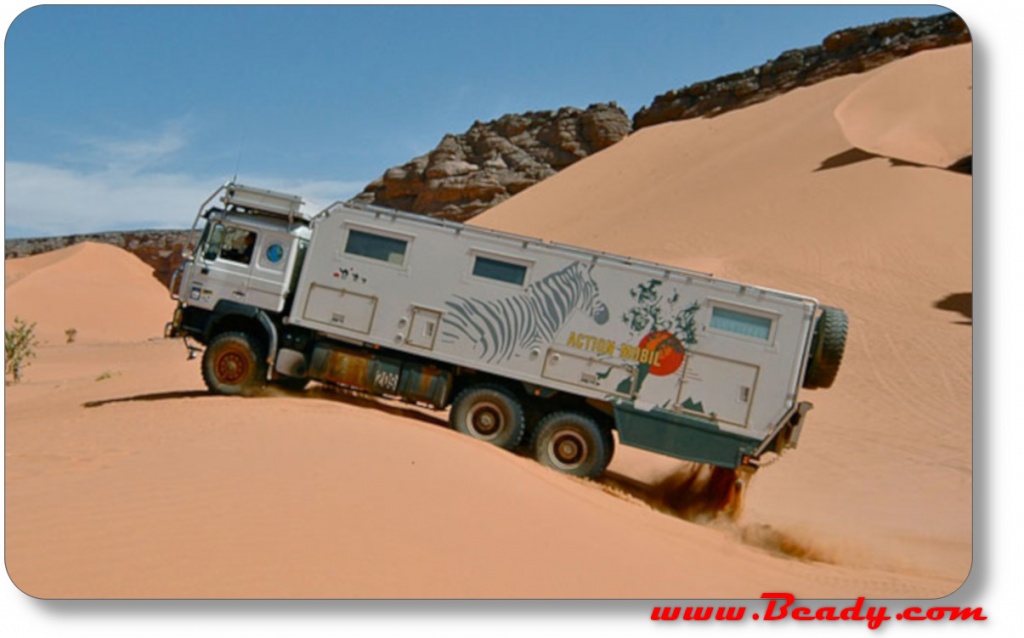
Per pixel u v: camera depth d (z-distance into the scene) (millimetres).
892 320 36656
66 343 78062
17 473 8875
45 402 20500
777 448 14664
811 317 14578
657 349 14898
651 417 14820
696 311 14859
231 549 6762
